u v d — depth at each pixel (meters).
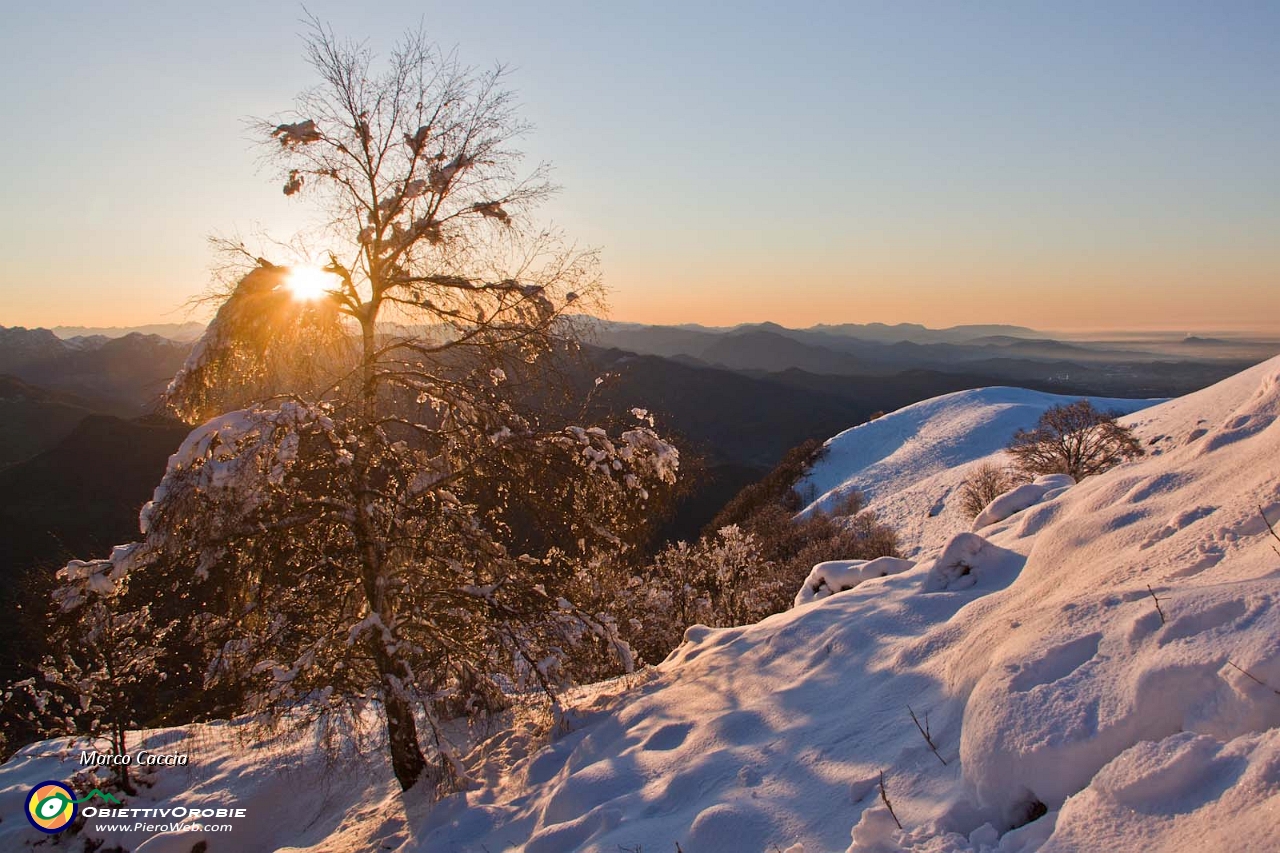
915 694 5.74
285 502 8.41
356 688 8.56
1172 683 3.28
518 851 6.26
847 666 7.33
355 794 10.89
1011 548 9.31
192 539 7.68
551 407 9.45
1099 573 5.86
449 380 9.13
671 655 11.72
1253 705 2.96
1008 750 3.61
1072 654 4.01
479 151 8.95
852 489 70.06
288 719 8.99
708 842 4.72
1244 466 6.52
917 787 4.33
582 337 9.24
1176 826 2.69
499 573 9.59
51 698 15.65
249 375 8.71
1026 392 96.38
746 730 6.68
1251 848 2.32
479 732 10.65
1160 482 7.44
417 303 9.00
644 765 6.77
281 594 8.73
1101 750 3.34
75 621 9.40
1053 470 42.28
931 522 50.69
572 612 9.71
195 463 7.69
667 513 10.00
